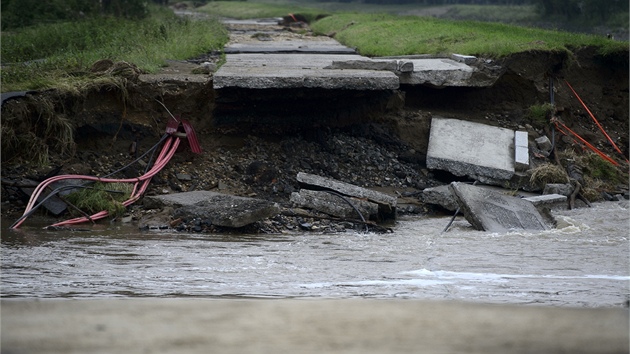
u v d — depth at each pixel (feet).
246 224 76.33
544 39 123.54
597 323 36.99
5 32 164.14
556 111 114.93
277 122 100.73
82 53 116.47
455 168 99.30
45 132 90.89
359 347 31.53
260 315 37.91
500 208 83.46
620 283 54.39
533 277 56.95
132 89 96.84
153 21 174.81
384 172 99.04
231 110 99.14
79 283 52.95
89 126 93.86
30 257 63.21
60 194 82.89
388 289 50.96
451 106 113.70
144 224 78.38
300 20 249.14
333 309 39.96
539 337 33.76
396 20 177.17
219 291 49.93
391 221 84.99
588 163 107.34
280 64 114.52
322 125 102.47
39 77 96.94
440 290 50.72
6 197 84.02
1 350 30.91
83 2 188.85
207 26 176.55
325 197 83.25
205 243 70.79
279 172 94.12
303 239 74.02
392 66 107.14
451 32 138.62
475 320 37.29
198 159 95.04
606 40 124.98
